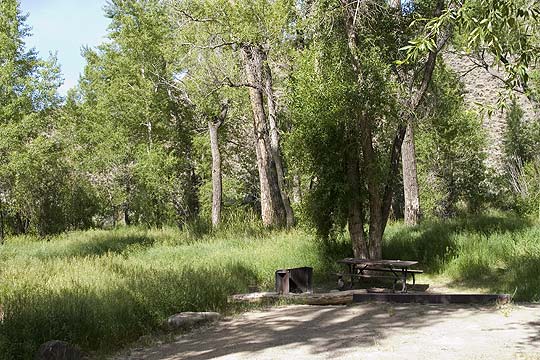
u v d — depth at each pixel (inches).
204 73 959.0
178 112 1311.5
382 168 548.7
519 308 367.2
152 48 1210.6
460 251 564.7
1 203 1182.3
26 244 1011.9
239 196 1412.4
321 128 528.1
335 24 545.6
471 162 1097.4
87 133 1439.5
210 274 463.2
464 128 1041.5
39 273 467.5
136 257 654.5
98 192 1429.6
